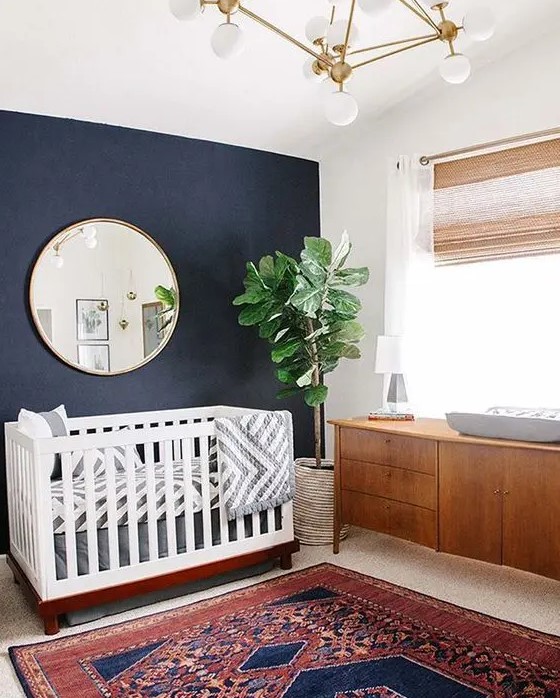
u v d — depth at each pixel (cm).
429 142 408
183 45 319
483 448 302
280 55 340
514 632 268
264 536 339
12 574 344
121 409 401
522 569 291
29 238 368
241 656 253
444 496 316
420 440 325
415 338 401
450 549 315
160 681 236
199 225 432
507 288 372
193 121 404
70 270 381
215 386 440
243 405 454
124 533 302
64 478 281
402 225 403
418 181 401
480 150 379
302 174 482
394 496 340
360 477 358
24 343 367
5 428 339
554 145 349
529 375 365
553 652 251
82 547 292
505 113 370
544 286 358
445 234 396
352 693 225
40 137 371
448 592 312
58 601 277
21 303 366
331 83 231
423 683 230
